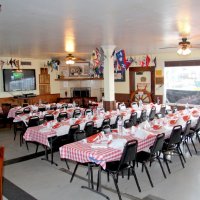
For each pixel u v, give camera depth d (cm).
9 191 408
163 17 412
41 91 1263
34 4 325
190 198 375
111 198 379
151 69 1137
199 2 329
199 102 1032
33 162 546
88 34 560
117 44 759
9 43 683
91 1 316
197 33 577
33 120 669
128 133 476
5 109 1004
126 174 463
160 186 416
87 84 1349
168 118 634
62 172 486
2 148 267
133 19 421
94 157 361
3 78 1130
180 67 1067
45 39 620
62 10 356
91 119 657
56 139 539
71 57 881
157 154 466
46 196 390
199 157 554
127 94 1234
